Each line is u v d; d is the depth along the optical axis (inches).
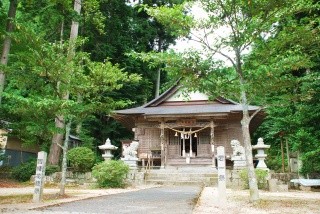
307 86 557.3
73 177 728.3
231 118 932.6
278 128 753.0
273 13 365.4
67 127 443.8
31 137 693.3
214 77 398.0
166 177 736.3
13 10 496.7
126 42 1168.2
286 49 394.3
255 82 384.2
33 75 428.1
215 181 694.5
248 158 369.7
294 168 724.7
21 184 653.9
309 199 408.2
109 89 449.4
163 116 893.2
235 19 371.2
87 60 445.1
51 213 253.0
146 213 256.2
